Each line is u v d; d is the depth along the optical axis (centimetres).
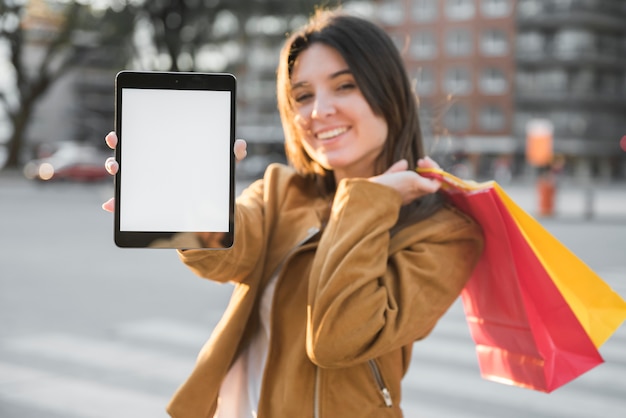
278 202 195
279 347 181
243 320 184
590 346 180
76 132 6275
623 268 1102
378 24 190
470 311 200
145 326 698
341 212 171
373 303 164
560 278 179
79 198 2700
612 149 6138
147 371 553
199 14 3856
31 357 584
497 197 171
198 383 182
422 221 181
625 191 3816
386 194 172
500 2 5869
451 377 555
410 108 192
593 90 6012
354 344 163
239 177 4194
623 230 1691
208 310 777
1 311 754
